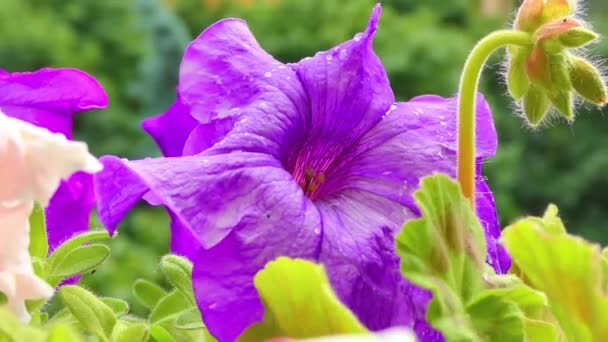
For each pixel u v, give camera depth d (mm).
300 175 296
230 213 263
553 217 301
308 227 267
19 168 232
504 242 256
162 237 1187
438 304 250
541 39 278
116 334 269
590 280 249
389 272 271
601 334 252
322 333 241
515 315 255
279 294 241
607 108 1865
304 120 291
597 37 275
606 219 1872
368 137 298
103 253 285
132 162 259
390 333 197
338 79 296
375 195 290
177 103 309
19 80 295
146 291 327
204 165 264
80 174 300
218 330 259
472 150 283
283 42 1529
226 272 260
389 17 1602
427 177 261
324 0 1548
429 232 255
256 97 286
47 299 267
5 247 240
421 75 1535
